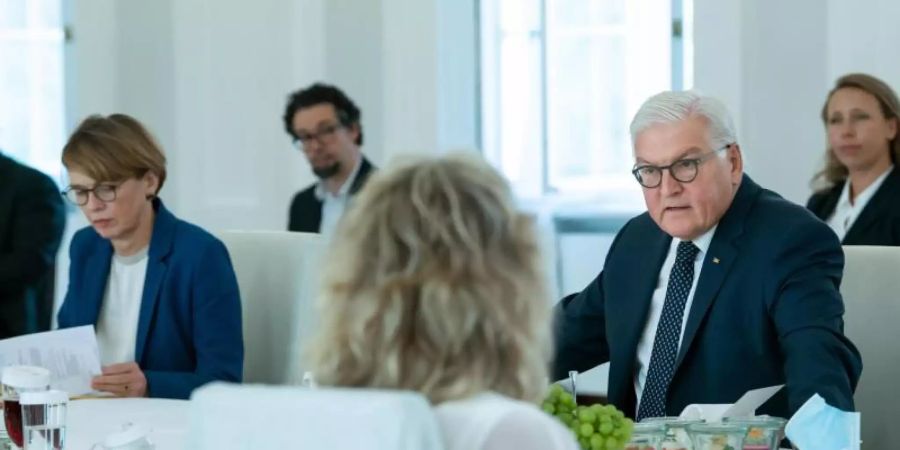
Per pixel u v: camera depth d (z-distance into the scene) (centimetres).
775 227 427
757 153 880
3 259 792
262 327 568
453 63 987
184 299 528
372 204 222
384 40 982
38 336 488
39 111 1066
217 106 1010
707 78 890
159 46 1016
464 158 227
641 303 453
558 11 992
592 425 328
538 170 998
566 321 487
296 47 997
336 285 220
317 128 834
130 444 365
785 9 869
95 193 520
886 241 696
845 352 402
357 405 209
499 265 218
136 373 503
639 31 973
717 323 428
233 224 1008
